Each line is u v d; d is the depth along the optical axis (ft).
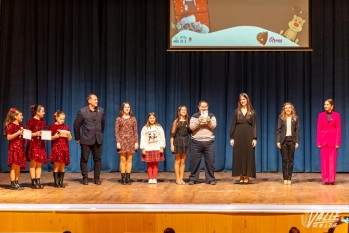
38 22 37.40
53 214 26.27
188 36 36.19
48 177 35.17
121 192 29.63
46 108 37.52
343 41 36.88
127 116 32.50
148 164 32.71
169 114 37.47
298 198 27.81
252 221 25.93
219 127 37.32
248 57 37.14
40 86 37.50
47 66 37.50
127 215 26.21
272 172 37.14
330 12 36.86
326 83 36.99
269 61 37.22
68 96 37.47
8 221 26.32
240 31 36.11
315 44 36.94
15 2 37.37
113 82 37.37
